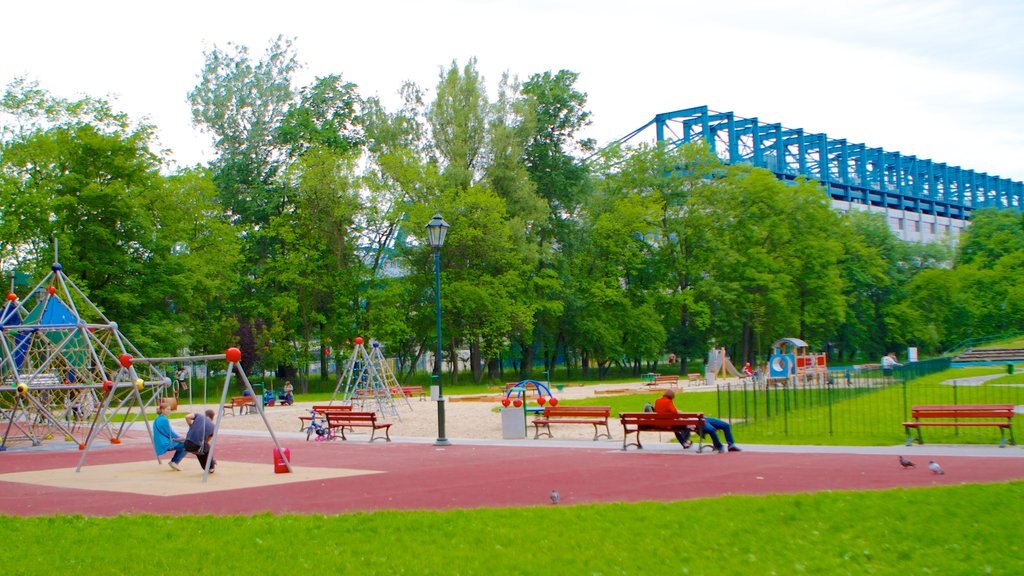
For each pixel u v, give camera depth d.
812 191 79.00
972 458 18.69
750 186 77.56
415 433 31.22
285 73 70.94
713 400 40.28
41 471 22.48
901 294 97.81
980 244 109.19
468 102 68.94
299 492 16.67
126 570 10.37
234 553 11.00
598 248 78.75
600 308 76.94
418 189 67.00
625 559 10.41
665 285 81.50
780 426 26.69
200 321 65.44
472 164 69.69
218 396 64.06
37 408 31.08
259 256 70.31
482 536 11.64
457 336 70.38
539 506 13.78
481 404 45.81
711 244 79.06
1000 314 97.56
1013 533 11.26
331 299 70.06
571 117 76.00
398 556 10.73
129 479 19.91
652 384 59.31
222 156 69.38
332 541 11.55
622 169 82.38
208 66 69.75
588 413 26.30
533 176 74.25
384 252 72.38
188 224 57.84
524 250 67.56
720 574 9.76
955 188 171.00
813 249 78.00
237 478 19.30
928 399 35.00
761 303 77.00
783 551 10.70
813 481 15.84
